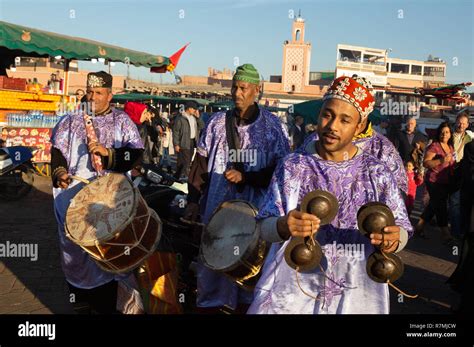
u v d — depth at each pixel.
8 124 11.99
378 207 2.65
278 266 3.01
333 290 2.94
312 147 2.98
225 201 4.58
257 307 3.02
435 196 8.42
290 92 54.91
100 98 4.74
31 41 10.88
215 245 4.23
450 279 5.50
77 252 4.55
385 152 4.66
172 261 4.62
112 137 4.75
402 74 76.94
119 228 3.97
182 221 4.91
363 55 75.00
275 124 4.75
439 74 78.94
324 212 2.62
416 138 9.84
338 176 2.88
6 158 9.58
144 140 9.57
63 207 4.66
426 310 5.44
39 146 12.37
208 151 4.75
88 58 13.23
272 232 2.80
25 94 12.53
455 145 8.58
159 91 41.19
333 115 2.79
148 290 4.51
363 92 2.80
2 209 9.17
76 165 4.70
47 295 5.37
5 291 5.46
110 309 4.64
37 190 10.99
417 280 6.55
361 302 2.93
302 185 2.91
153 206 5.17
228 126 4.69
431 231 9.41
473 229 5.20
